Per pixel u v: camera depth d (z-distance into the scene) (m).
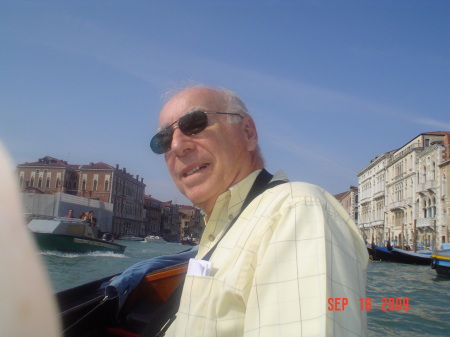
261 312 1.15
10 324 0.74
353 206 75.06
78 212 47.31
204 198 1.89
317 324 1.03
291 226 1.23
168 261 3.32
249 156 1.95
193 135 1.84
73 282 10.71
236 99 1.94
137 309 3.07
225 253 1.48
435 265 18.23
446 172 39.06
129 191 78.81
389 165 55.19
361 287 1.21
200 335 1.35
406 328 6.91
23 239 0.79
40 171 68.62
